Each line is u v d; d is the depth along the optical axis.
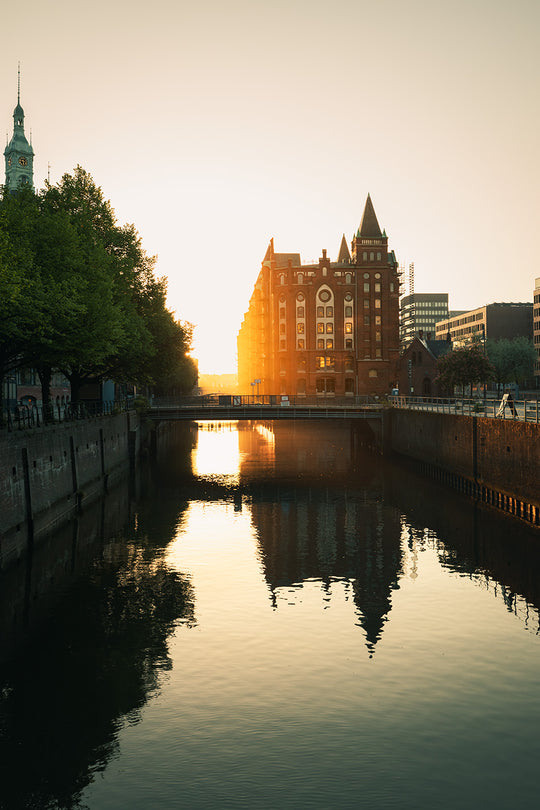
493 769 16.36
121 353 57.47
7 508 31.95
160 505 49.62
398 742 17.56
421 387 121.25
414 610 27.14
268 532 40.97
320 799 15.36
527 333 171.50
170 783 16.02
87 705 19.52
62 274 38.25
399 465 72.25
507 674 21.28
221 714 19.02
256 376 147.12
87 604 27.77
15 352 37.75
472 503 48.62
